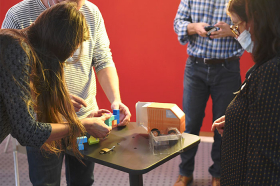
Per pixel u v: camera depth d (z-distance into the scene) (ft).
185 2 7.89
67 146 4.48
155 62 11.00
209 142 10.78
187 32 7.67
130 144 4.62
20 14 5.19
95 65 6.10
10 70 3.34
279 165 3.18
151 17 10.66
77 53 5.50
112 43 11.20
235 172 3.73
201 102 8.03
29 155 5.28
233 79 7.59
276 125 3.18
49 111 4.02
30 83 3.60
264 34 3.34
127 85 11.43
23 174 8.85
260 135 3.29
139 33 10.89
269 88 3.20
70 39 3.63
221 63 7.51
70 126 4.00
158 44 10.83
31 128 3.55
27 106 3.48
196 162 9.50
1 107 3.55
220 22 7.08
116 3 10.82
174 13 10.44
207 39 7.47
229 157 3.82
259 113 3.29
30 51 3.51
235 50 7.45
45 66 3.74
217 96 7.77
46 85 3.80
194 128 8.16
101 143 4.67
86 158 4.28
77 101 4.87
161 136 4.51
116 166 3.98
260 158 3.29
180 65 10.81
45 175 5.27
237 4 3.95
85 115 5.83
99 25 5.94
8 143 10.16
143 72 11.19
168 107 4.89
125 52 11.17
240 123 3.61
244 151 3.61
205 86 7.93
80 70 5.65
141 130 5.20
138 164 3.97
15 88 3.39
